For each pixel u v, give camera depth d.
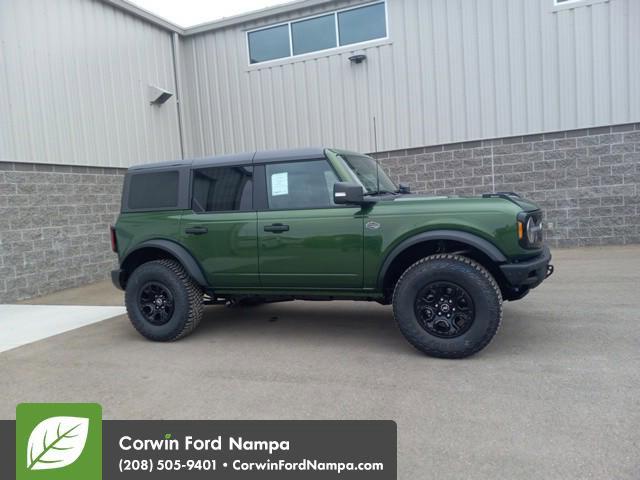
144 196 5.37
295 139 11.42
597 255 8.67
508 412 3.16
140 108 10.84
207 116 12.23
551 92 9.46
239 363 4.40
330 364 4.25
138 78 10.79
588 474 2.46
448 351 4.12
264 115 11.66
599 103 9.21
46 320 6.54
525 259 4.16
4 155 7.82
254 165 4.94
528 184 9.80
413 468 2.61
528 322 5.12
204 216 5.05
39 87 8.47
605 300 5.83
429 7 10.06
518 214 4.06
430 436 2.93
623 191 9.27
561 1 9.25
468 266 4.07
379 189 5.02
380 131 10.66
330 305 6.67
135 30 10.76
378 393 3.57
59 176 8.84
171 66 11.86
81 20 9.38
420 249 4.48
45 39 8.62
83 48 9.41
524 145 9.73
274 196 4.84
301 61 11.20
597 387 3.46
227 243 4.92
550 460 2.60
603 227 9.46
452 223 4.16
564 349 4.27
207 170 5.14
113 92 10.09
